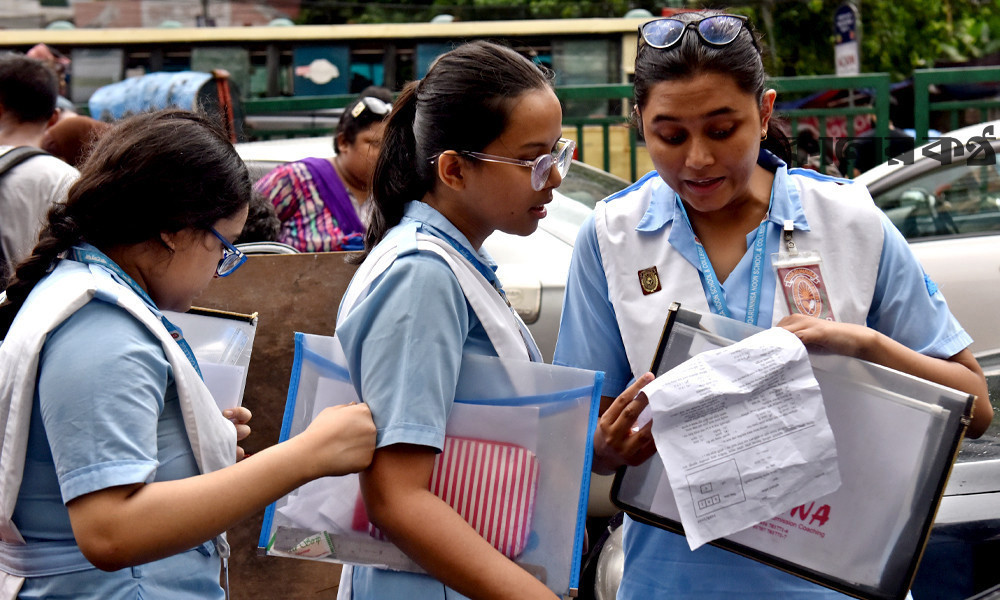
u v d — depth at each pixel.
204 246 1.63
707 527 1.54
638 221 1.86
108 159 1.57
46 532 1.52
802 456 1.53
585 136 7.11
